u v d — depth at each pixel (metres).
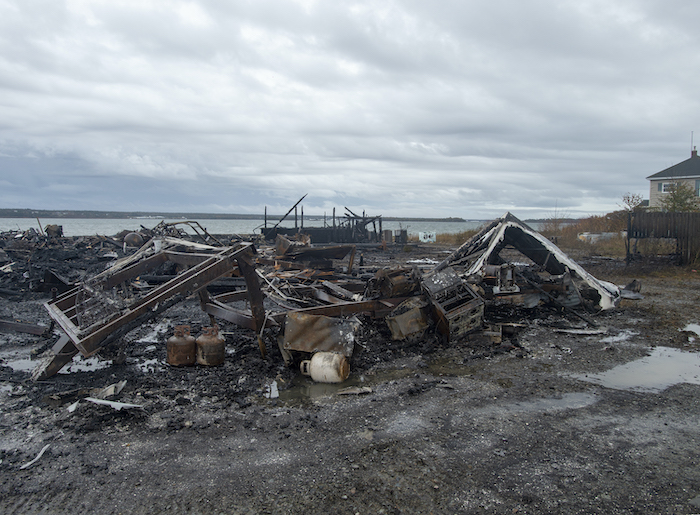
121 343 6.91
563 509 3.44
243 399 5.55
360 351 6.98
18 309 10.90
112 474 3.91
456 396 5.71
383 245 31.55
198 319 10.16
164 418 5.01
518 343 8.15
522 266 14.17
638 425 4.91
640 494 3.63
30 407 5.31
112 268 7.65
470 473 3.93
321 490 3.67
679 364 7.05
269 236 31.48
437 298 8.34
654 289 14.17
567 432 4.72
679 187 29.73
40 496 3.60
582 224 39.59
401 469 3.98
